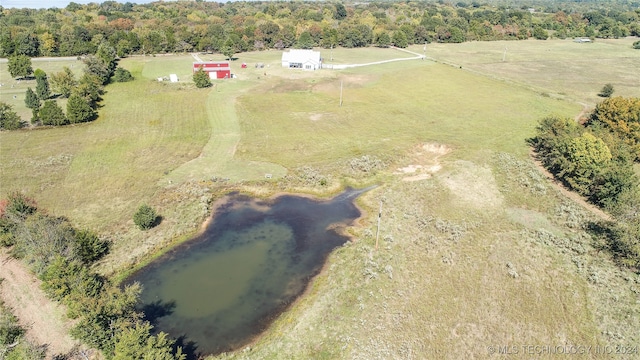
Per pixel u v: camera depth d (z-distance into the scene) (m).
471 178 59.41
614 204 50.41
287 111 85.88
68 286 33.78
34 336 32.81
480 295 38.44
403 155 66.56
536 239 46.47
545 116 83.69
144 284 39.59
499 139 72.44
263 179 58.88
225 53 136.88
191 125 77.56
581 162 54.88
